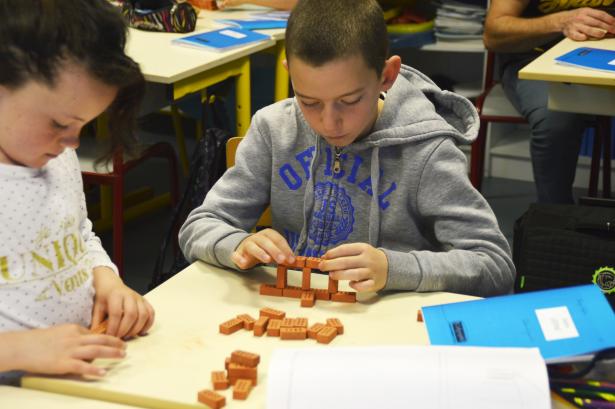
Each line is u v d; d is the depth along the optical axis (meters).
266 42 2.85
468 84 4.07
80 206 1.27
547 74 2.26
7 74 0.93
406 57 4.38
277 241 1.30
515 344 0.99
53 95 0.95
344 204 1.54
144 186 3.80
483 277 1.37
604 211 2.13
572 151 2.98
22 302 1.10
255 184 1.60
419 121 1.50
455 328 1.04
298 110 1.57
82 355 1.02
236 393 0.97
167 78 2.38
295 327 1.14
